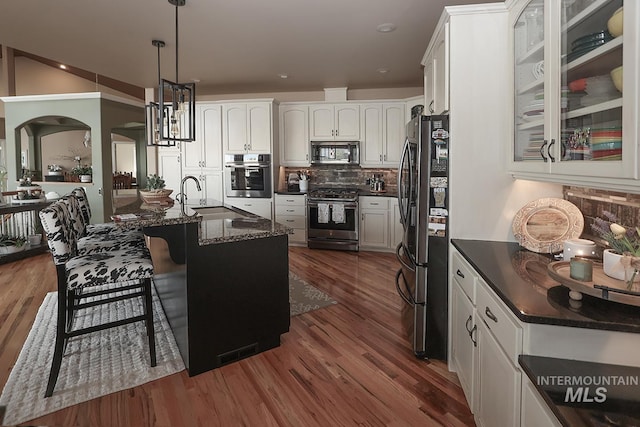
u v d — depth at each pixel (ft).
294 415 6.58
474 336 6.09
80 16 10.97
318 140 19.97
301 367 8.10
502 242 7.55
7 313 10.91
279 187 20.97
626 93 3.83
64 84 28.66
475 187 7.64
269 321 8.77
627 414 3.28
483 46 7.34
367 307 11.51
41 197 18.08
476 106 7.47
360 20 11.35
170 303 9.59
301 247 19.84
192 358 7.71
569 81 5.12
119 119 19.76
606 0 4.24
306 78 18.35
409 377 7.72
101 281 7.54
